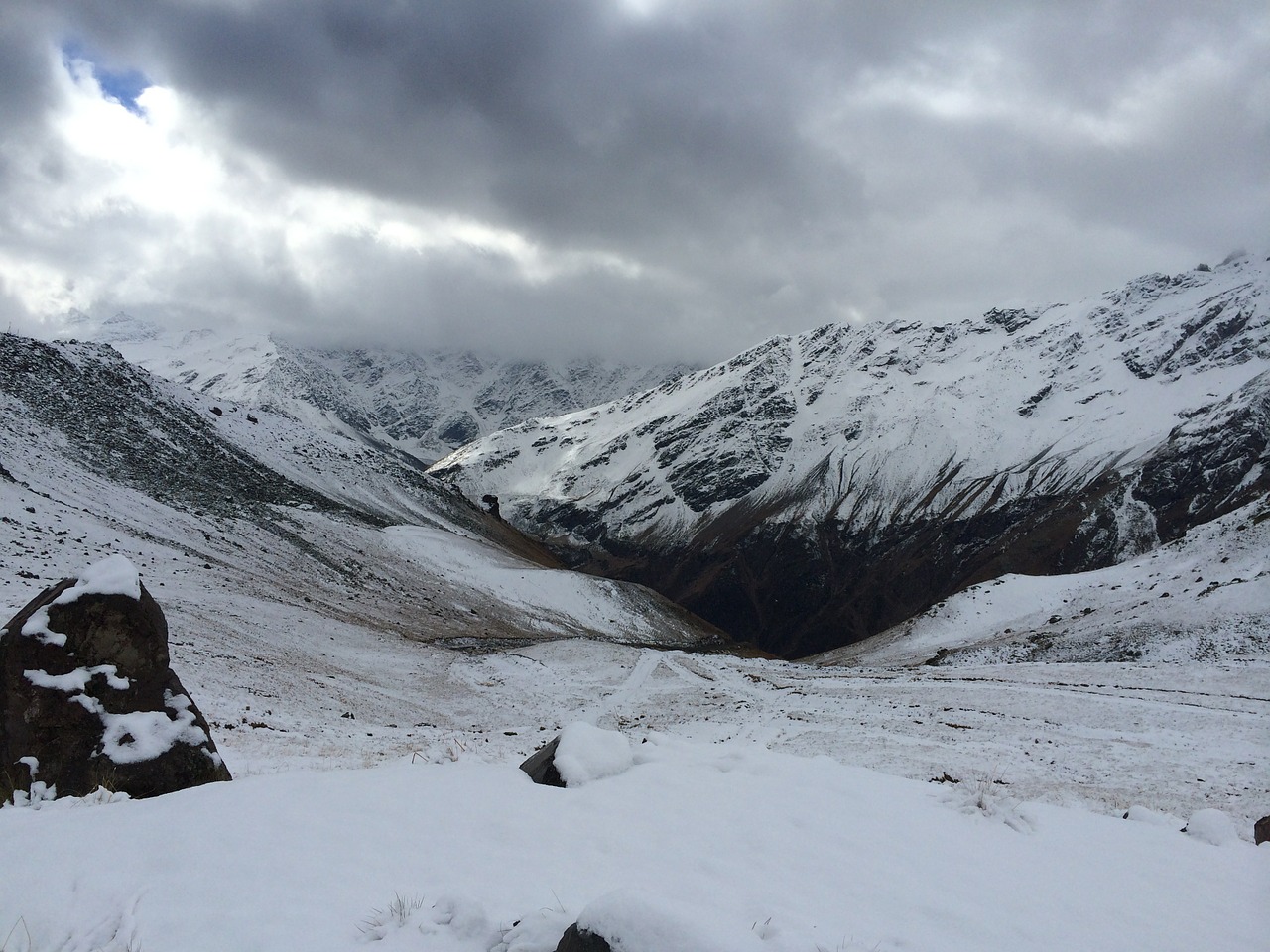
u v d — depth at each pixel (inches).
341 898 270.2
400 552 3442.4
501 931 255.9
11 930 249.4
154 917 252.7
